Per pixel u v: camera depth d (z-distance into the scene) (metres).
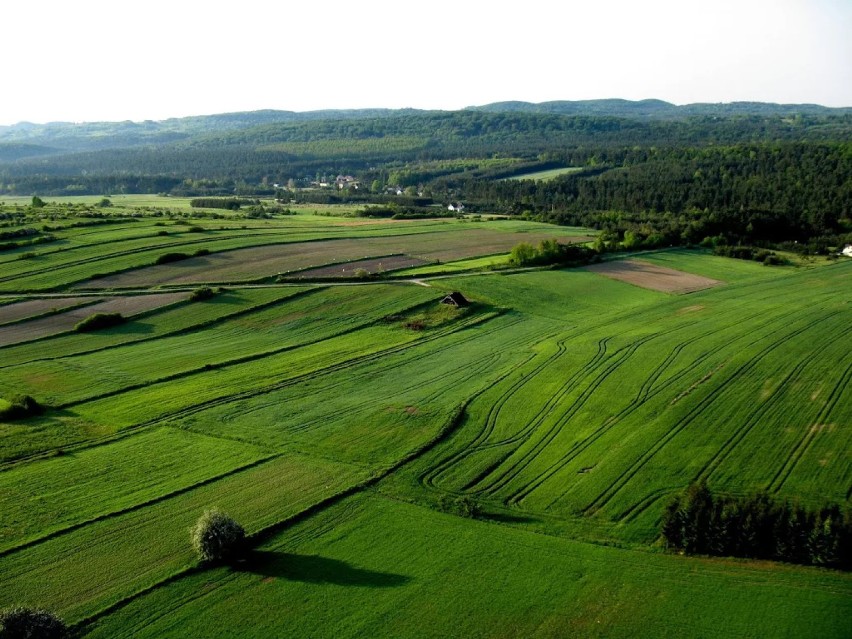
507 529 47.34
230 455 58.00
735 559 43.97
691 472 54.25
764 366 75.81
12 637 35.22
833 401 66.00
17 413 65.25
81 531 46.56
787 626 37.72
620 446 58.91
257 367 79.75
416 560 43.72
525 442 60.62
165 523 47.66
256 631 37.47
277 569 42.84
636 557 44.09
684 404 66.38
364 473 54.97
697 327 92.31
